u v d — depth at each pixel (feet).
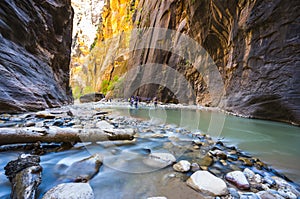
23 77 20.31
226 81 34.83
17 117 14.35
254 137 12.24
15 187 4.15
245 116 23.36
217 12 37.09
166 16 67.05
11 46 21.15
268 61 21.47
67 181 4.93
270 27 21.43
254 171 6.44
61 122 12.98
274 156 8.20
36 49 28.84
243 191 4.94
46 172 5.41
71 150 7.59
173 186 5.01
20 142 7.19
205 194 4.60
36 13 29.32
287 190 5.05
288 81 18.34
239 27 28.60
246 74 26.32
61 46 40.57
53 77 32.09
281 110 19.08
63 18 41.04
